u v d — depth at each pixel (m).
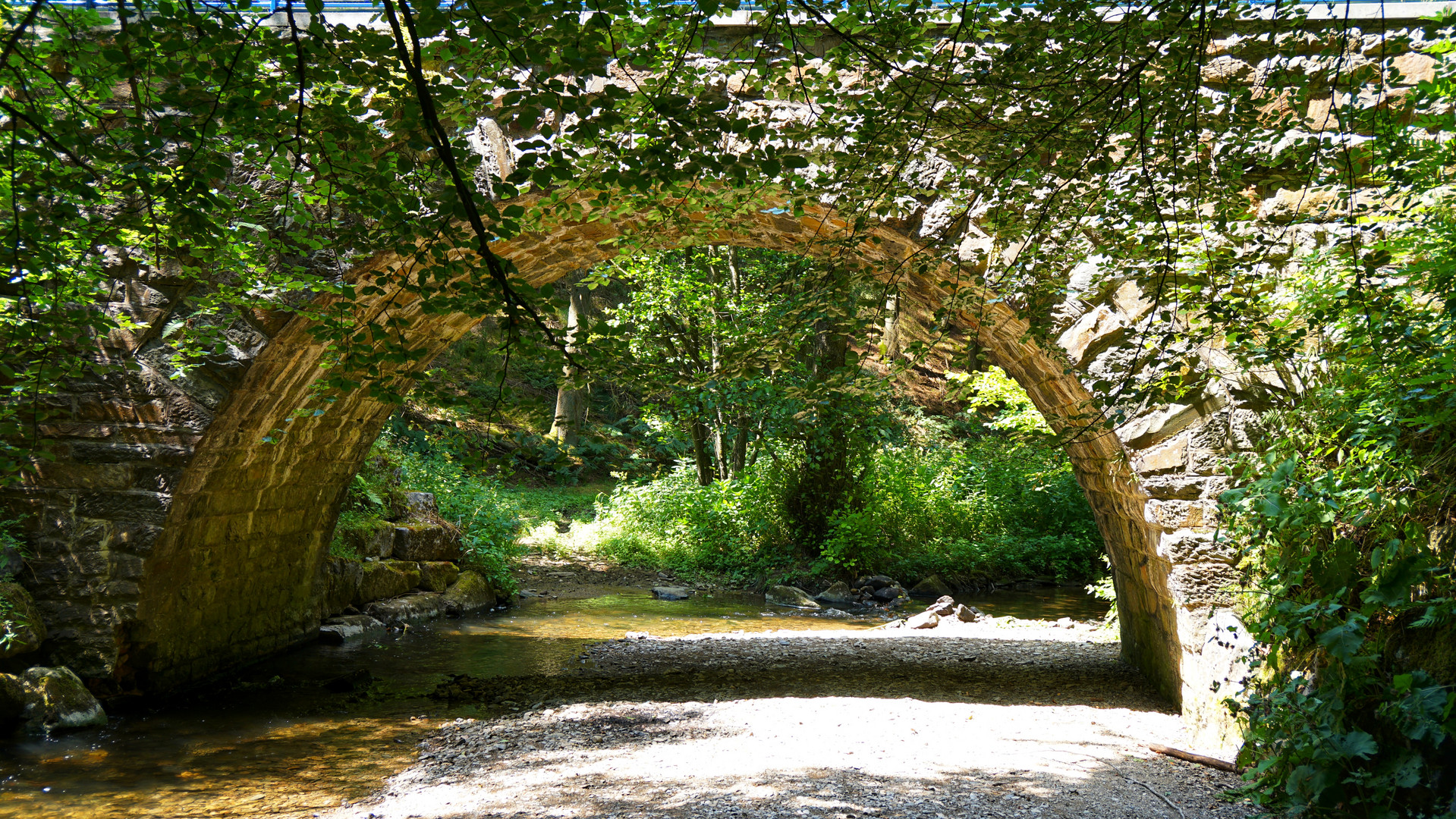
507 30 2.65
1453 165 3.94
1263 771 4.56
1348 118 3.82
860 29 3.50
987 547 17.27
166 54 2.88
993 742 5.93
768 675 8.44
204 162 3.05
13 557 6.68
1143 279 4.36
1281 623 4.37
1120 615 9.20
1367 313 4.09
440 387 3.46
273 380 6.80
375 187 3.13
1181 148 3.85
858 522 15.77
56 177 3.19
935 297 6.46
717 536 17.00
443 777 5.34
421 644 9.97
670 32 3.58
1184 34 3.44
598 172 3.93
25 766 5.65
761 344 4.42
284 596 9.21
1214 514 5.99
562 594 14.39
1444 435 4.11
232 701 7.32
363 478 11.98
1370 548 4.41
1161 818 4.42
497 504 14.23
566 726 6.48
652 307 13.55
